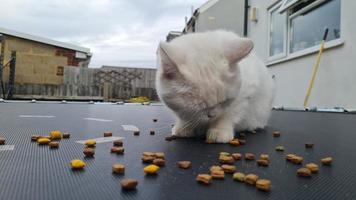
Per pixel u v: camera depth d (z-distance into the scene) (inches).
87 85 87.2
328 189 8.1
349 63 34.0
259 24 58.6
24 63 83.2
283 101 49.2
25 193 7.1
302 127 21.4
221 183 8.3
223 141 14.2
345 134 18.1
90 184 7.9
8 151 11.4
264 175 9.2
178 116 15.2
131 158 10.8
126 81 95.6
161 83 14.2
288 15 48.0
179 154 11.7
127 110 34.6
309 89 38.8
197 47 14.0
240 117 16.2
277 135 17.1
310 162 11.1
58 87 84.0
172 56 13.1
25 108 33.7
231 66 13.9
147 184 8.0
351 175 9.4
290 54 47.3
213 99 13.0
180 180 8.4
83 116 26.1
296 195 7.6
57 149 12.0
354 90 33.3
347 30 34.2
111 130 17.8
